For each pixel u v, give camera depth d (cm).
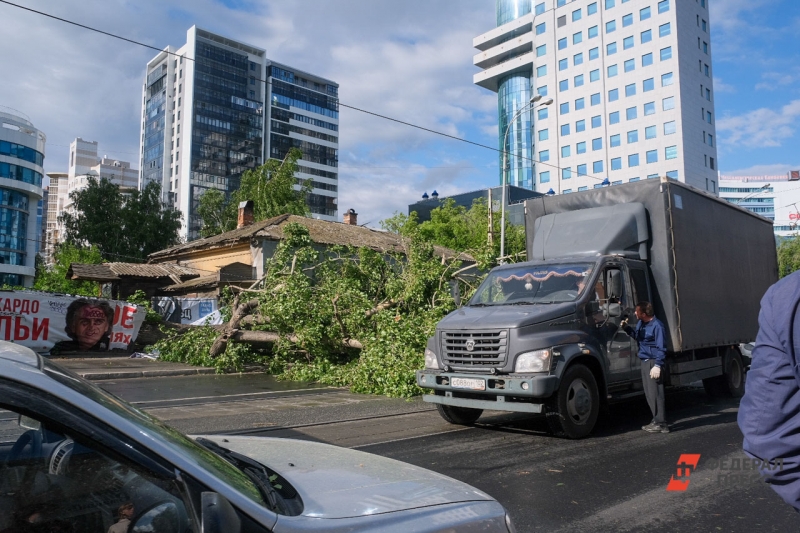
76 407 179
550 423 743
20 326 1736
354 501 212
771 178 15250
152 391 1238
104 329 1884
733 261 1131
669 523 453
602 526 446
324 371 1419
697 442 740
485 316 787
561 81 8350
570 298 811
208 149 11125
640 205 933
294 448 293
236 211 5144
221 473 204
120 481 181
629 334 817
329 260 1797
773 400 187
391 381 1166
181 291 2673
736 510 482
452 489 242
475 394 768
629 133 7625
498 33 9238
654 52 7438
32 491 178
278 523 186
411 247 1574
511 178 8781
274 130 12325
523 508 486
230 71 11575
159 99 11800
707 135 7600
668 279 909
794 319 183
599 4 7962
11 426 182
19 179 7431
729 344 1092
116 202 5884
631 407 1045
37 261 8512
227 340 1641
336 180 13512
